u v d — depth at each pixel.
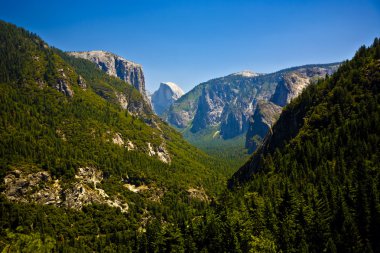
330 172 156.00
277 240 127.25
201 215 177.38
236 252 128.75
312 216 128.25
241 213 148.12
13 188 194.62
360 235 115.38
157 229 163.75
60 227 188.00
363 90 198.62
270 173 194.75
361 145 157.38
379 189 126.56
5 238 161.25
